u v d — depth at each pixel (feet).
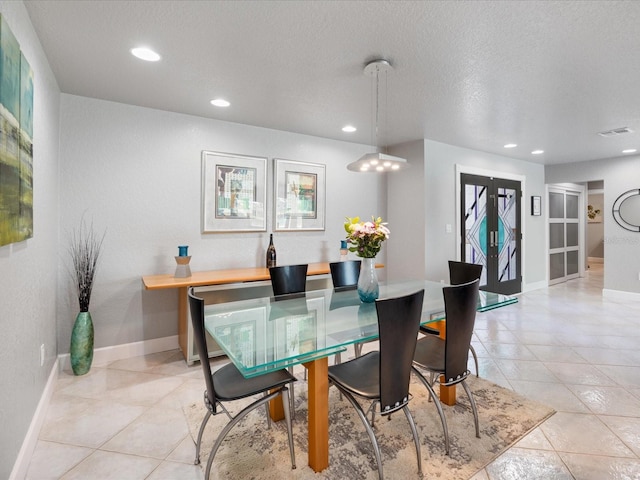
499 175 17.28
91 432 6.47
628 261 17.47
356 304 7.88
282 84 8.52
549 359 9.90
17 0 5.07
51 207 7.86
